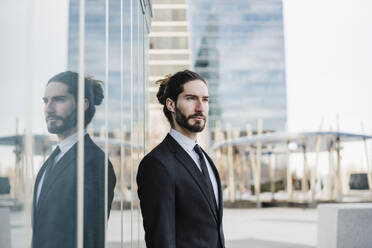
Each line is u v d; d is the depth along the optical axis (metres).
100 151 1.25
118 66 1.69
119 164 1.73
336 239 4.69
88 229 1.07
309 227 8.14
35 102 0.68
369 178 12.56
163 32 31.41
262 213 10.85
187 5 35.47
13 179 0.58
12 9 0.58
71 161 0.90
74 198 0.92
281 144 14.48
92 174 1.13
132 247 2.38
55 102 0.80
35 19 0.69
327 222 5.03
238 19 39.62
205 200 1.42
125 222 1.97
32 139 0.66
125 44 1.97
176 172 1.39
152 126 10.21
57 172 0.80
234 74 39.62
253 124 39.31
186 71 1.57
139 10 3.02
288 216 10.09
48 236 0.74
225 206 12.50
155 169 1.35
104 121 1.33
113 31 1.54
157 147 1.46
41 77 0.71
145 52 3.69
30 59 0.66
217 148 14.77
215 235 1.43
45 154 0.73
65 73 0.87
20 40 0.62
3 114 0.55
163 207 1.31
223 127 38.84
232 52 39.59
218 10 38.84
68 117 0.88
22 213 0.61
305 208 11.80
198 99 1.54
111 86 1.49
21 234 0.61
